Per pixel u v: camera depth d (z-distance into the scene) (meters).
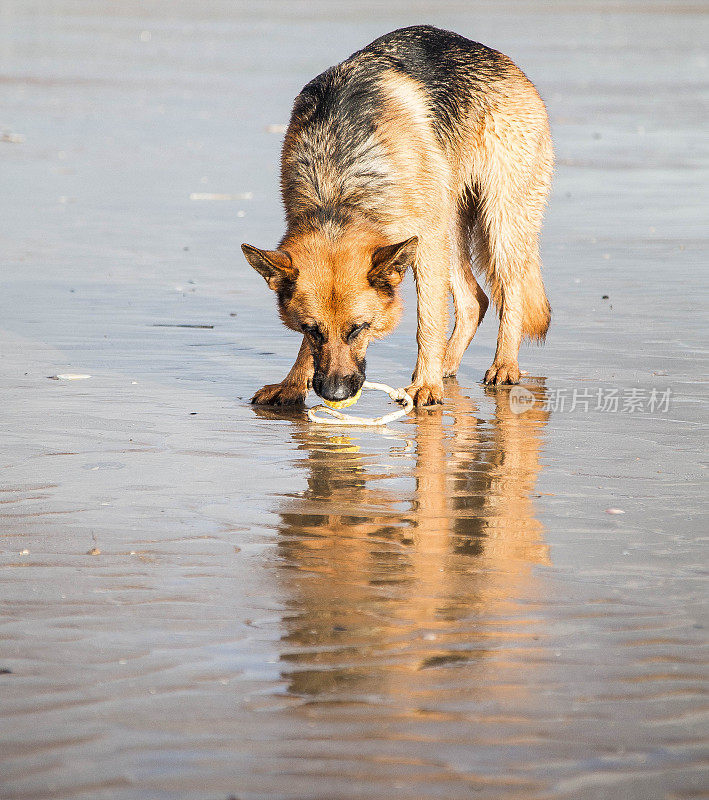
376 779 4.92
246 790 4.85
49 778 4.93
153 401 11.86
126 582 7.07
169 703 5.56
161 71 51.44
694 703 5.56
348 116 11.76
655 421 11.21
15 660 6.01
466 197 14.03
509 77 14.08
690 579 7.14
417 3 117.88
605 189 27.22
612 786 4.86
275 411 11.70
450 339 13.91
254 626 6.44
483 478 9.40
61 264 19.39
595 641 6.24
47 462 9.64
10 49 61.06
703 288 17.56
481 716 5.43
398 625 6.45
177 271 19.05
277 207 24.97
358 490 9.05
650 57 59.56
